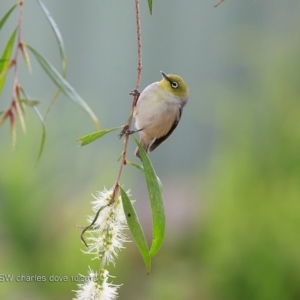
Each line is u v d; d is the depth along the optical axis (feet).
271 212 35.99
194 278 41.34
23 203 37.65
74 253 38.60
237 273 36.42
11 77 60.64
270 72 37.42
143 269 47.14
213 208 38.29
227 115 38.22
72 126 40.60
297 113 36.27
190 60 76.59
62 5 73.41
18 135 37.76
